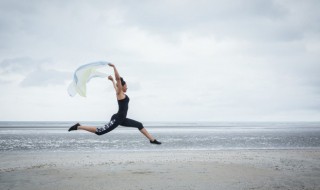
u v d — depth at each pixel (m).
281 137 51.84
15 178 12.25
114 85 7.80
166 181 11.53
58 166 15.93
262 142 39.53
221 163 16.61
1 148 29.41
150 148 30.09
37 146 32.12
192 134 62.75
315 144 36.78
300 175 13.29
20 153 23.64
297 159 19.36
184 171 13.74
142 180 11.70
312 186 11.08
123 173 13.30
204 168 14.62
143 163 16.72
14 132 70.19
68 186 10.75
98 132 7.35
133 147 31.27
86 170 14.23
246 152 24.11
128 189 10.29
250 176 12.76
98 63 7.75
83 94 7.93
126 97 7.64
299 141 41.91
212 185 10.90
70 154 22.78
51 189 10.31
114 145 33.78
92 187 10.56
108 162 17.91
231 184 11.12
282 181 11.88
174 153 23.39
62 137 49.53
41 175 12.92
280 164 16.89
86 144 35.09
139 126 7.54
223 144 35.72
